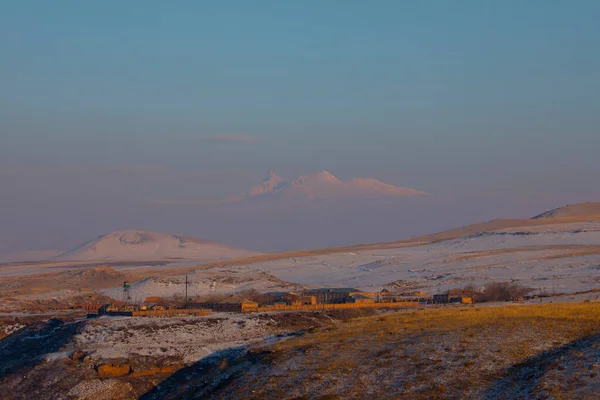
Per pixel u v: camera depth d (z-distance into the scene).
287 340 87.62
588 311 86.00
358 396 59.03
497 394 55.00
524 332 72.25
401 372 63.38
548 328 73.62
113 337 102.69
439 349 68.56
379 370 64.75
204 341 102.12
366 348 73.94
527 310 92.12
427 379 60.25
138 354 94.75
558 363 58.81
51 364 92.50
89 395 82.00
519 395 53.53
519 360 62.69
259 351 81.50
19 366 96.44
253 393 64.69
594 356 59.69
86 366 90.75
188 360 92.25
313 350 75.56
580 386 52.81
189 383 81.31
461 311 100.50
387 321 94.38
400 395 57.66
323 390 61.50
